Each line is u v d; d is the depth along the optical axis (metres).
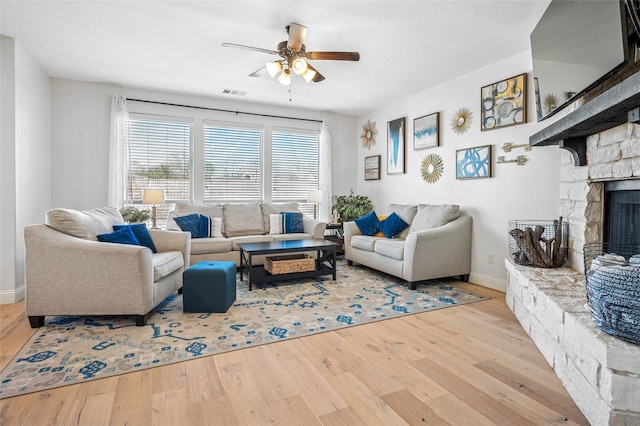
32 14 2.69
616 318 1.36
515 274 2.65
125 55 3.47
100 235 2.75
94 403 1.56
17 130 3.19
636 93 1.31
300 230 5.00
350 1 2.47
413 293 3.40
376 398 1.61
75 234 2.55
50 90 4.09
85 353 2.05
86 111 4.29
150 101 4.64
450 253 3.71
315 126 5.82
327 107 5.53
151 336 2.31
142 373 1.83
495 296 3.31
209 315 2.74
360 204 5.48
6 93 3.10
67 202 4.21
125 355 2.03
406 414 1.49
